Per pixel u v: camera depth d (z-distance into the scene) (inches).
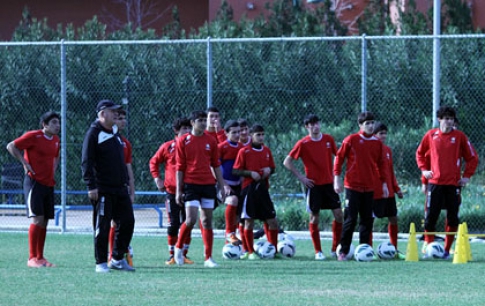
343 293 837.2
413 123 1764.3
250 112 1788.9
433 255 1206.9
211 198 1095.6
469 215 1512.1
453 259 1161.4
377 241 1438.2
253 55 1791.3
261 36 2066.9
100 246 1012.5
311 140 1221.1
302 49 1801.2
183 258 1138.7
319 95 1796.3
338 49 1868.8
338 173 1194.0
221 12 2300.7
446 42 1777.8
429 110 1759.4
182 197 1096.8
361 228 1211.2
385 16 2158.0
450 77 1769.2
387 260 1194.0
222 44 1801.2
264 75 1791.3
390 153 1256.2
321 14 2154.3
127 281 927.0
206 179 1091.9
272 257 1211.2
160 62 1822.1
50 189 1108.5
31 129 1877.5
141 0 2960.1
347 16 2509.8
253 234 1311.5
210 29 1950.1
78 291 845.8
